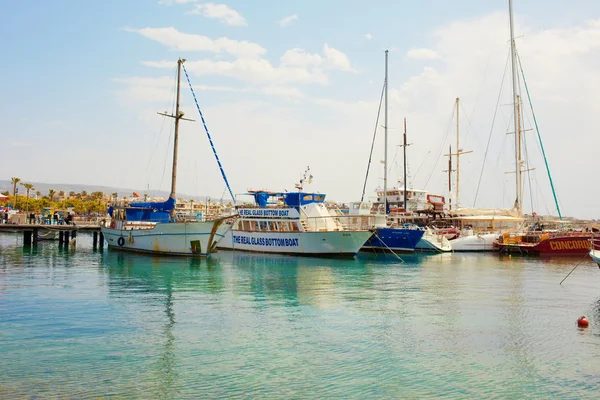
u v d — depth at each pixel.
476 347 15.04
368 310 20.28
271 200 49.38
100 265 35.09
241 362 13.26
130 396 10.80
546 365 13.45
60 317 18.20
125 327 16.80
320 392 11.27
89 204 151.00
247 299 22.42
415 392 11.41
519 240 52.22
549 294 24.67
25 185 138.25
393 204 72.56
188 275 30.36
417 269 35.97
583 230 51.91
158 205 44.56
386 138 57.28
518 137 62.19
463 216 63.06
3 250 48.12
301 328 17.05
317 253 43.47
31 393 10.84
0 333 15.86
